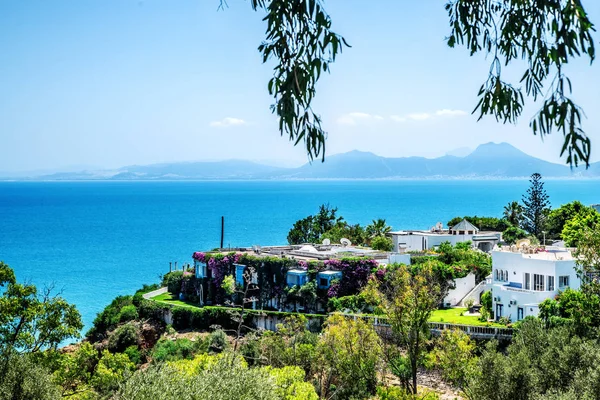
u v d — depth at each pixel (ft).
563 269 201.16
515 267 213.46
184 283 281.13
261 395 92.84
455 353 155.94
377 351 167.94
